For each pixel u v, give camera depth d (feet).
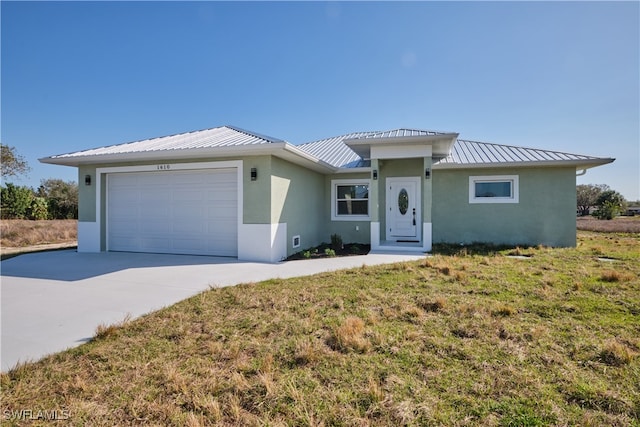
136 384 9.21
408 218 42.14
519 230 38.96
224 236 32.55
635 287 18.16
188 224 33.78
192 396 8.55
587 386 8.70
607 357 10.25
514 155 40.29
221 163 31.63
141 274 24.16
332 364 10.12
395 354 10.69
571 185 37.65
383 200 42.78
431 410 7.76
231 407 8.00
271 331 12.87
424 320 13.70
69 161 34.76
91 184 36.60
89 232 36.60
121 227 36.22
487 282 19.70
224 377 9.50
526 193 38.75
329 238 44.68
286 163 33.50
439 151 38.14
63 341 12.28
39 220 81.46
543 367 9.78
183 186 33.96
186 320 14.32
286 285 20.21
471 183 40.27
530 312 14.52
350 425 7.36
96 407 8.19
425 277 21.16
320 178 43.55
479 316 13.94
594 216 91.86
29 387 9.16
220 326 13.53
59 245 44.86
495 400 8.18
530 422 7.33
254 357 10.72
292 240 34.63
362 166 41.96
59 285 20.81
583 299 16.16
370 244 39.60
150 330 13.24
